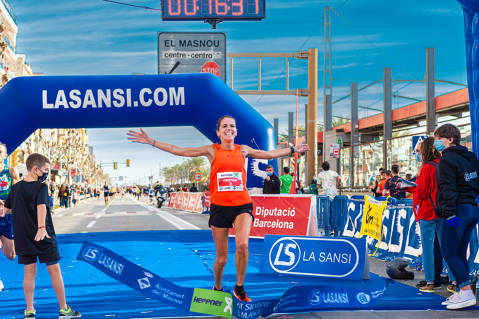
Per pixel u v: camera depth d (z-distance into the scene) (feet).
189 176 373.81
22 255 14.97
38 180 15.46
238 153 15.85
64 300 15.29
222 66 73.51
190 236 40.96
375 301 16.79
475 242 20.33
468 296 16.26
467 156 16.94
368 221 31.40
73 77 41.63
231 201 15.39
